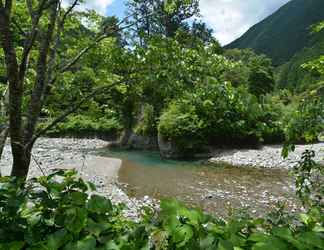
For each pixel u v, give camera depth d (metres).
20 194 1.97
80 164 22.11
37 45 5.01
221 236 1.54
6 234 1.82
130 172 20.95
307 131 3.11
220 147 27.91
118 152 31.12
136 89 4.43
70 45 5.38
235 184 17.22
